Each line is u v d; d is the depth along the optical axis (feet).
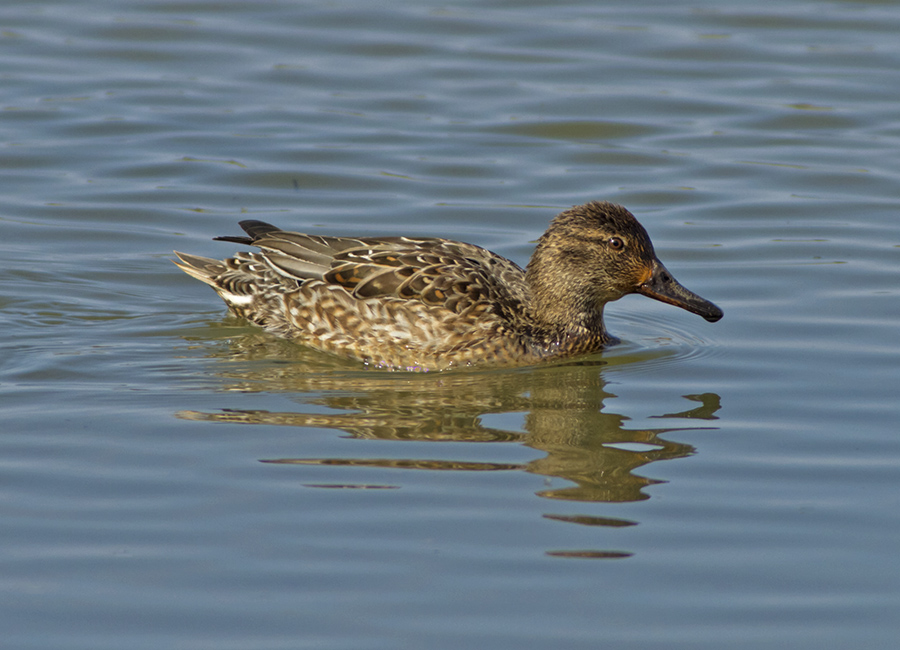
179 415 42.80
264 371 48.57
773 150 73.51
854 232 63.57
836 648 29.09
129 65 82.99
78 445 39.86
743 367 48.67
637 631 29.76
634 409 44.34
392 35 88.69
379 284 50.34
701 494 36.96
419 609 30.45
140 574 31.86
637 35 89.30
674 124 76.84
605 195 67.87
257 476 37.63
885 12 93.61
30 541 33.45
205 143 72.90
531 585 31.60
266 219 64.18
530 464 38.96
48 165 69.77
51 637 29.27
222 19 90.84
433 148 73.15
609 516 35.40
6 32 87.25
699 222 65.00
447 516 35.17
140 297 57.06
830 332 52.06
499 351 49.88
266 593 31.09
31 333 51.75
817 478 38.06
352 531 34.22
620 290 51.19
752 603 30.99
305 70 82.94
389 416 43.24
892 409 43.62
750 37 89.30
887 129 76.02
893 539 34.06
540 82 82.02
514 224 64.13
